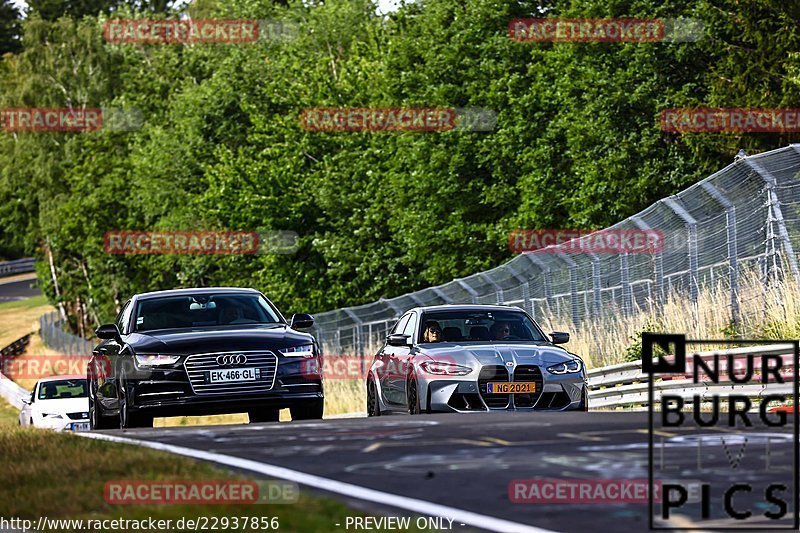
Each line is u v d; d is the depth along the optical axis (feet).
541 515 83.10
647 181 441.68
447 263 559.79
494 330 207.72
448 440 124.26
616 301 297.74
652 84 446.19
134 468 104.47
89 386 216.54
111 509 86.22
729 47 432.25
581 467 102.42
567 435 125.29
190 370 180.55
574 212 473.67
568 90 470.39
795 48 418.72
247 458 114.42
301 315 198.70
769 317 247.09
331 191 642.63
